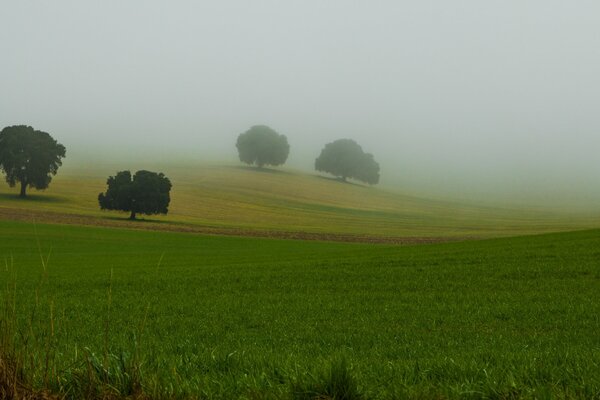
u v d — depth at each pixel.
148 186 152.25
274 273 40.19
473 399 5.82
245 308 24.80
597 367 7.26
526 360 8.12
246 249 99.50
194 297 29.62
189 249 98.50
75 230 119.38
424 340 15.08
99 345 12.82
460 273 35.12
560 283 29.30
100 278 40.31
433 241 134.75
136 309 25.09
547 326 17.39
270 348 13.38
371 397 5.84
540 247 47.78
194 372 7.53
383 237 142.75
